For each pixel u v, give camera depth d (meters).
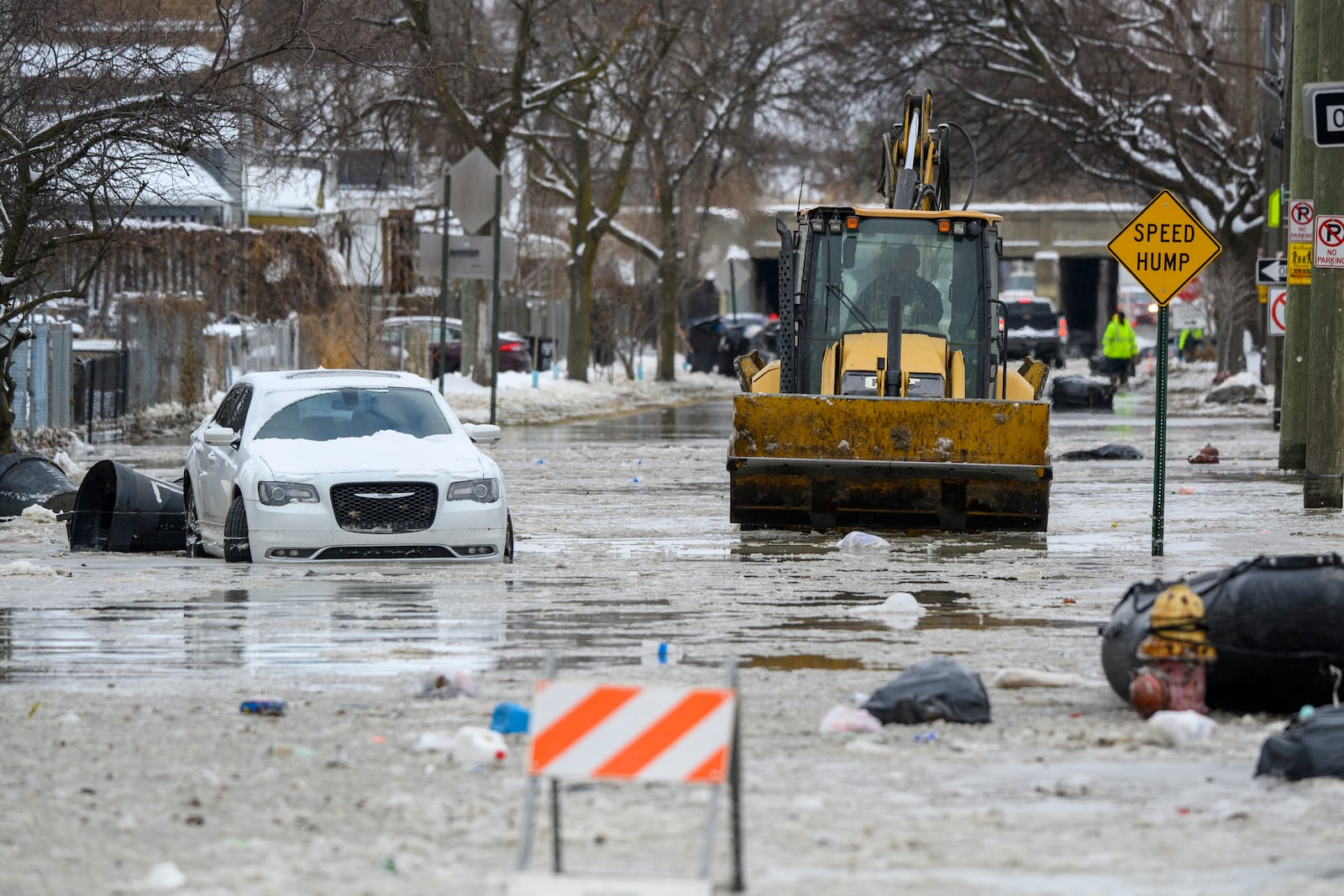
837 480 55.38
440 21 132.38
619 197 163.38
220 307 134.88
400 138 137.25
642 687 16.05
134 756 23.98
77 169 66.19
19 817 20.67
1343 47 60.81
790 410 54.84
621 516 61.09
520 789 22.09
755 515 55.84
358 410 50.12
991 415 54.16
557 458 89.12
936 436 54.34
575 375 166.75
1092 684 29.56
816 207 60.81
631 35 146.25
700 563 47.56
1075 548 51.22
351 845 19.56
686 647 33.16
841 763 23.58
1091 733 25.47
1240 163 176.50
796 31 178.88
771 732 25.52
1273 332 108.31
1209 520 59.06
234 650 32.84
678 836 19.80
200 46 81.50
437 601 39.59
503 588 42.06
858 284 60.38
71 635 34.62
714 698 15.88
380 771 23.09
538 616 37.44
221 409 54.88
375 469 47.03
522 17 133.50
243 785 22.30
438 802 21.42
